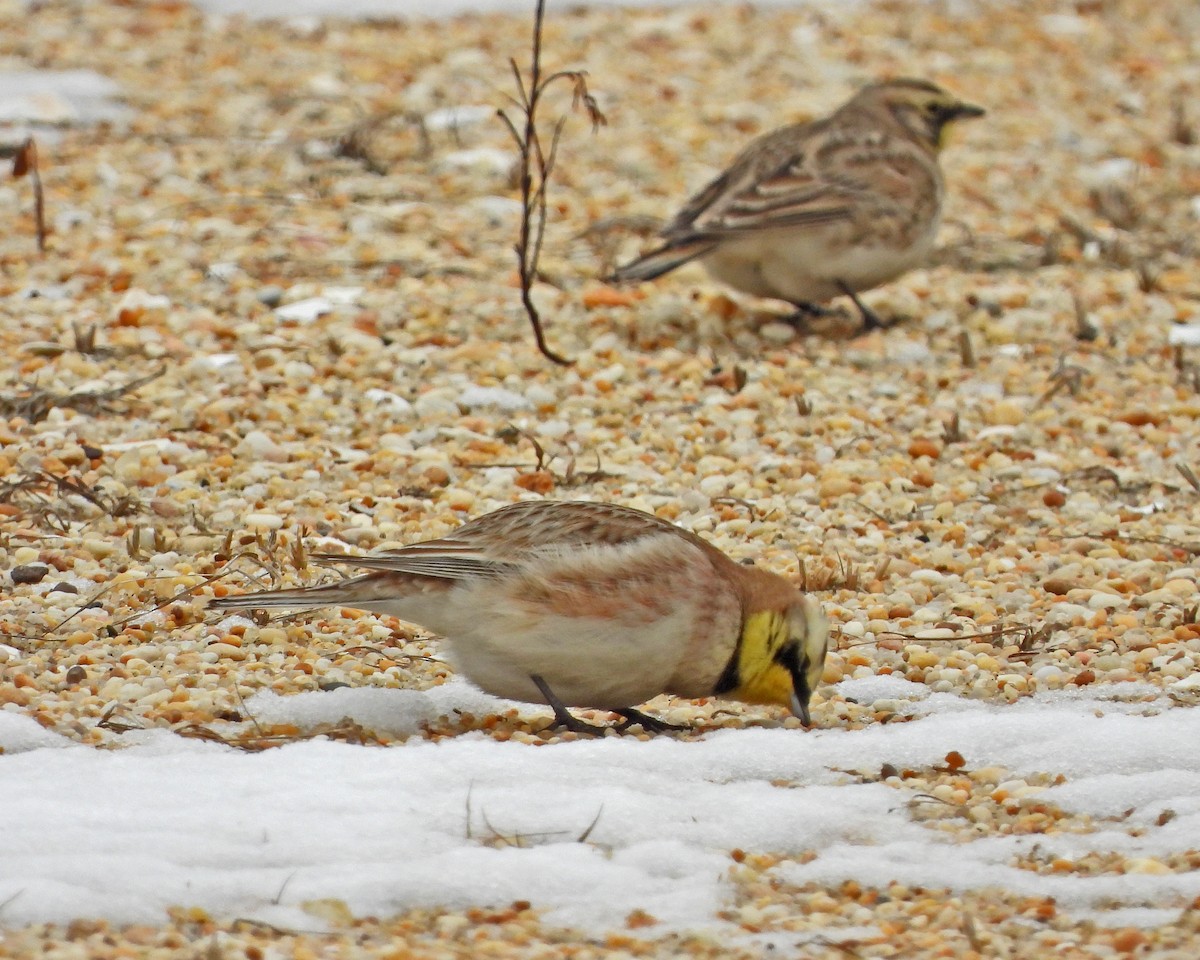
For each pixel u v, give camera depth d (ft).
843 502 44.93
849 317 59.00
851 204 56.13
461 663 30.99
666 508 43.70
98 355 51.21
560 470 45.88
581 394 51.06
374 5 94.53
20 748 29.37
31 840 25.44
